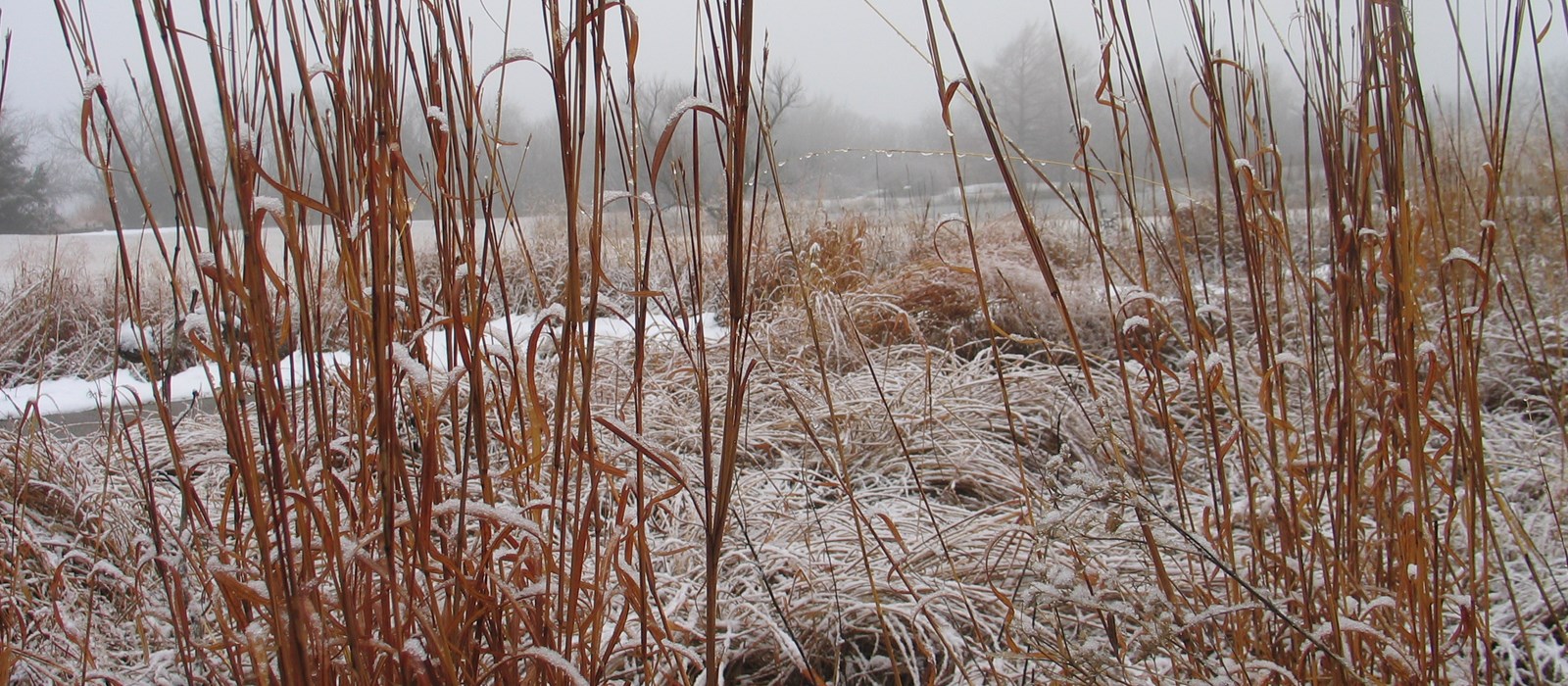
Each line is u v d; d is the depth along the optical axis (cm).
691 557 233
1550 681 174
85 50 94
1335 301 140
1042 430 340
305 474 109
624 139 108
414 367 99
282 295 107
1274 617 148
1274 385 158
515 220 126
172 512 245
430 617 115
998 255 592
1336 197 137
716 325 483
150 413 381
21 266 616
